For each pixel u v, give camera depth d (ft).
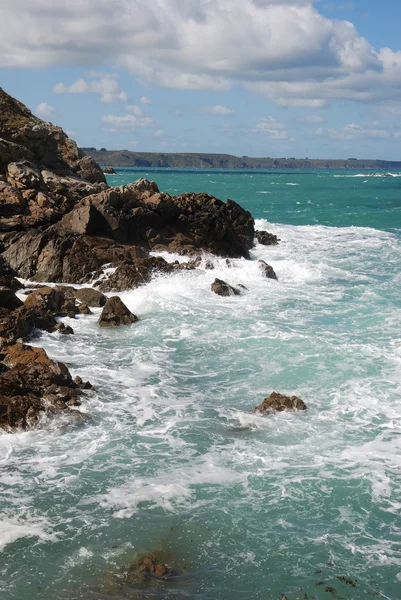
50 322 71.41
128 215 103.91
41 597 30.58
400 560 33.78
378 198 315.37
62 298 79.77
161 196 111.45
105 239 99.30
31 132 118.32
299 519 36.96
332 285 98.53
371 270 111.75
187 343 67.72
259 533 35.73
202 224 113.60
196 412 51.01
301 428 48.14
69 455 43.52
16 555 33.40
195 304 82.69
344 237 153.69
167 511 37.45
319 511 37.76
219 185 460.14
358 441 46.16
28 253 91.97
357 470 42.11
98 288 87.56
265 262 105.50
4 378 50.83
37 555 33.47
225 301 85.30
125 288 87.45
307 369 60.08
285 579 32.30
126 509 37.52
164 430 47.67
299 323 75.97
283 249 131.34
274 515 37.29
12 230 99.04
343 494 39.40
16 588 31.09
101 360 62.28
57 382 53.01
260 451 44.60
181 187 406.21
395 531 36.06
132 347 66.33
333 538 35.37
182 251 104.88
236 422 49.14
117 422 48.70
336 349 64.90
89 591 31.07
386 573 32.81
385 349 65.26
